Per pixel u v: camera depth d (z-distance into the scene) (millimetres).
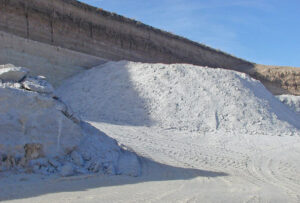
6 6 20703
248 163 10805
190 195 5414
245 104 18453
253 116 17797
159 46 32438
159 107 16688
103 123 14102
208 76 19828
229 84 19688
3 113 5949
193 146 12664
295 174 9602
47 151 6426
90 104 16984
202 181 7059
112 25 28125
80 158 6762
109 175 6590
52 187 5215
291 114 22625
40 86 6711
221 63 40125
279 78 40031
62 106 6941
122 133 12547
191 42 36594
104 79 19234
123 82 18562
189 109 16938
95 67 21719
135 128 14086
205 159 10664
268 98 21453
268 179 8422
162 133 14047
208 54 38531
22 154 5992
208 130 15734
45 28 22953
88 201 4547
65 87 19797
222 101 18062
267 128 17328
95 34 26547
